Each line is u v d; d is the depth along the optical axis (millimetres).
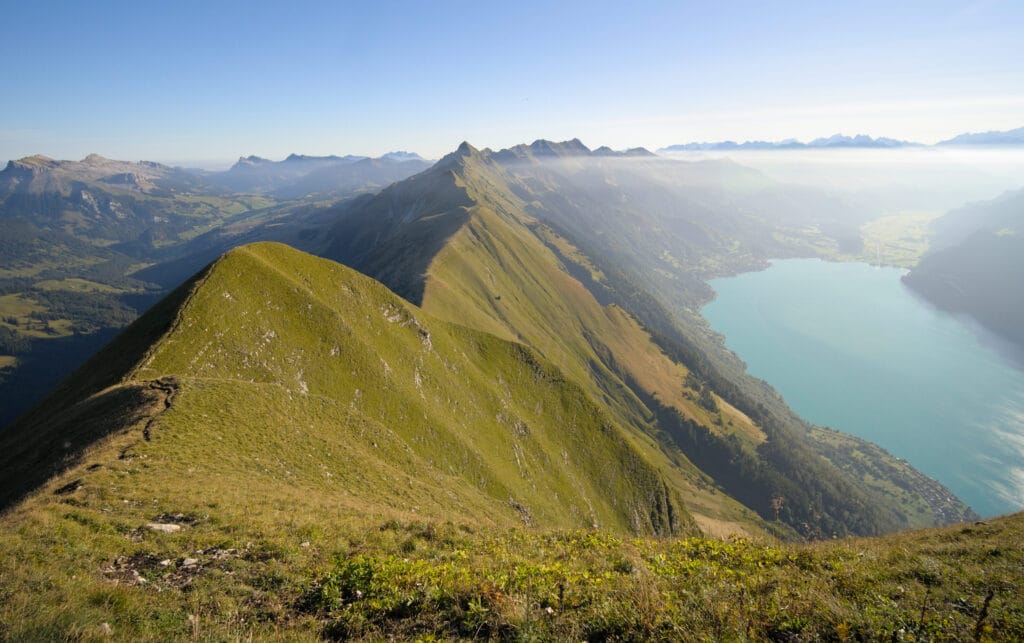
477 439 85375
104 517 17562
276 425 40688
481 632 10797
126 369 50406
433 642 10227
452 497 44344
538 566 14156
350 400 68750
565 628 10555
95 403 40219
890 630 9820
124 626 10148
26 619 9484
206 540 16328
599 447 113250
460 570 13594
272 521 19031
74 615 9859
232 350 59906
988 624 9852
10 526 15578
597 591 12227
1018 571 13461
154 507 19703
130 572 13688
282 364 64438
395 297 98188
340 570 13602
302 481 32625
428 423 75625
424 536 18594
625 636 10172
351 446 45750
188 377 43281
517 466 88625
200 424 35312
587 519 91938
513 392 110875
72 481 22906
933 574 13312
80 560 13648
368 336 83938
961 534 20500
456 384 94375
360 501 31188
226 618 11352
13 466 34188
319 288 83000
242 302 65750
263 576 13711
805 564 15133
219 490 23531
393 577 12883
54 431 37594
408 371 86000
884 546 18500
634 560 15086
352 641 10617
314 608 12070
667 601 11148
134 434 31750
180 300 61219
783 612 10703
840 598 11656
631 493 108750
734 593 11945
